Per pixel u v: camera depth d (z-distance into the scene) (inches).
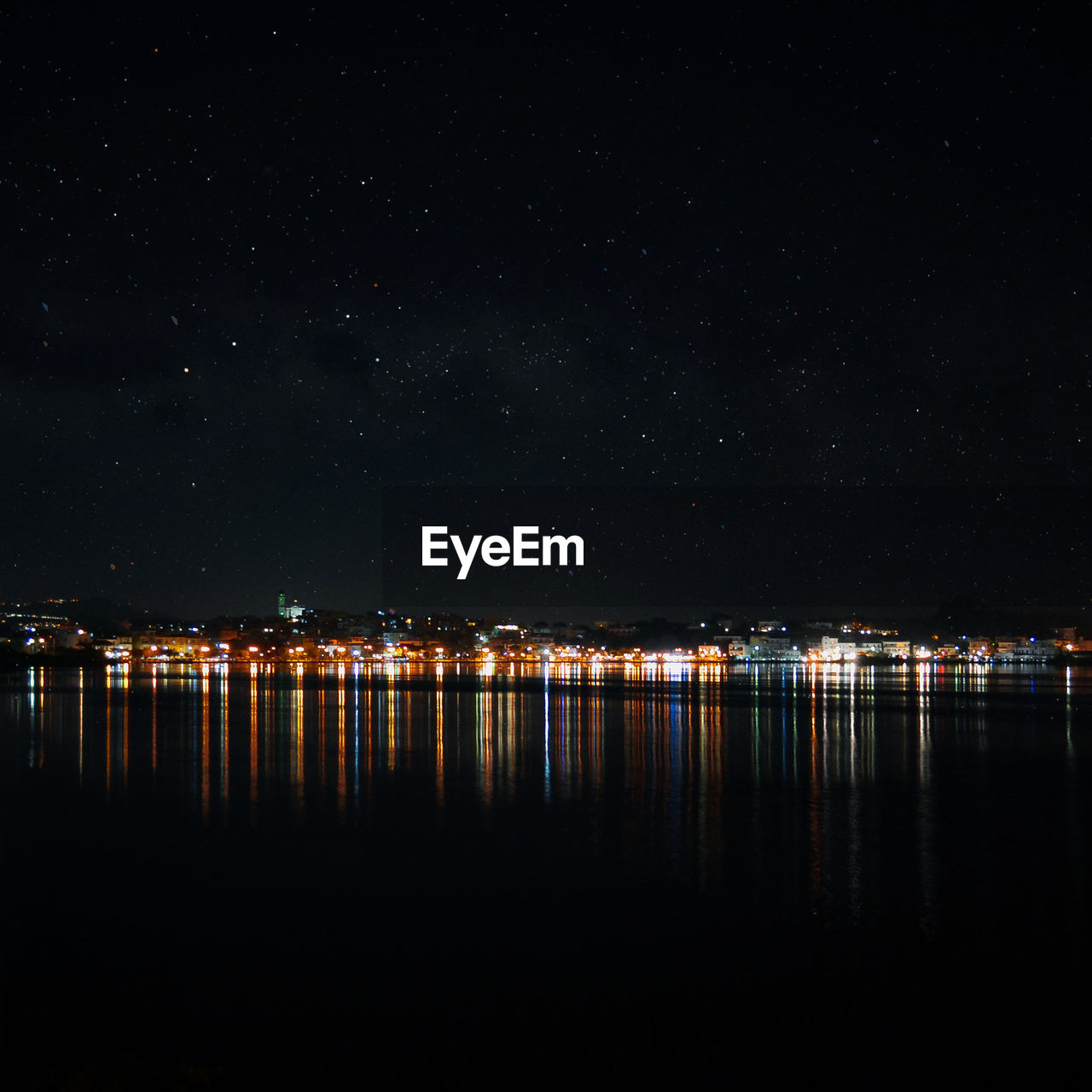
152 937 453.1
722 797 911.0
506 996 381.4
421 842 680.4
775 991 388.5
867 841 689.6
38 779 1022.4
